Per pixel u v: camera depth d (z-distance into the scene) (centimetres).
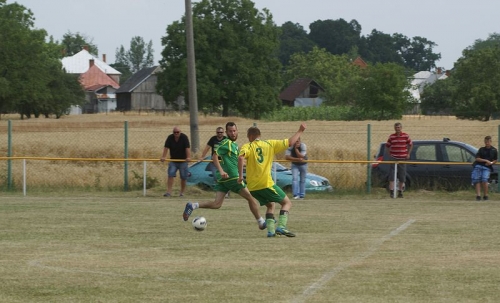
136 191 4403
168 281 1752
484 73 16188
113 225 2853
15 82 13388
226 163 2614
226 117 15125
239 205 3678
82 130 10150
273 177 4241
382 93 15188
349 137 8119
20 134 8644
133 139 7756
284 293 1625
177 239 2462
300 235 2570
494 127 9338
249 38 15538
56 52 19962
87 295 1609
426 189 4312
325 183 4325
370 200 4000
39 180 4566
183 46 15100
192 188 4316
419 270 1886
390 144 4159
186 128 10488
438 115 18038
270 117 15825
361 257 2088
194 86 4762
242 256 2103
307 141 6888
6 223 2916
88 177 4662
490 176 4303
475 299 1568
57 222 2948
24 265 1964
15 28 13450
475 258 2073
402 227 2806
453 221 3016
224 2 15512
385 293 1623
